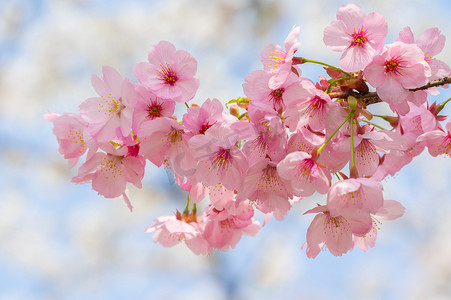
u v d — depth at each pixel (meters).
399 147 0.95
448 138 0.99
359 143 0.96
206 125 0.95
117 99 0.96
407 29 0.96
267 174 0.95
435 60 0.97
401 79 0.95
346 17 0.96
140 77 0.96
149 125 0.95
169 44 0.96
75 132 0.97
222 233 1.00
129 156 0.96
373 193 0.94
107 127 0.96
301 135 0.95
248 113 0.94
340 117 0.95
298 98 0.95
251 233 1.02
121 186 0.97
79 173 0.96
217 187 0.97
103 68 0.95
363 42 0.96
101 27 2.84
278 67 0.97
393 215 0.98
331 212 0.94
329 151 0.95
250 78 0.95
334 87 0.96
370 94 0.96
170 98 0.95
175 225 1.01
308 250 0.98
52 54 2.84
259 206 0.97
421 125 0.99
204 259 2.96
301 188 0.94
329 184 0.95
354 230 0.95
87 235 2.87
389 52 0.95
